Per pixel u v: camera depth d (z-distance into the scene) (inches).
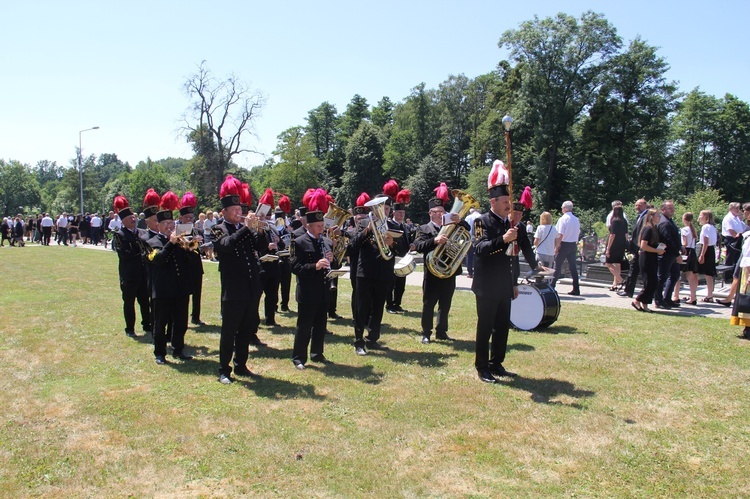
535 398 236.5
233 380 264.1
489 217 257.1
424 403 231.5
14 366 290.2
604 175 1939.0
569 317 396.5
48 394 246.5
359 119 3243.1
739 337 334.3
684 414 219.5
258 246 374.6
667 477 171.5
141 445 194.7
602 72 1924.2
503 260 258.5
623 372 269.7
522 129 2015.3
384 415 219.5
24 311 445.1
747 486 166.2
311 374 273.1
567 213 500.1
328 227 310.0
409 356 305.1
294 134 2721.5
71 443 196.9
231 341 262.7
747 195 2434.8
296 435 201.8
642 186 2087.8
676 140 2452.0
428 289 334.3
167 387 255.3
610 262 535.5
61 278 663.8
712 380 257.8
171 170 6156.5
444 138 2807.6
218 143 1911.9
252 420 215.5
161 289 294.0
